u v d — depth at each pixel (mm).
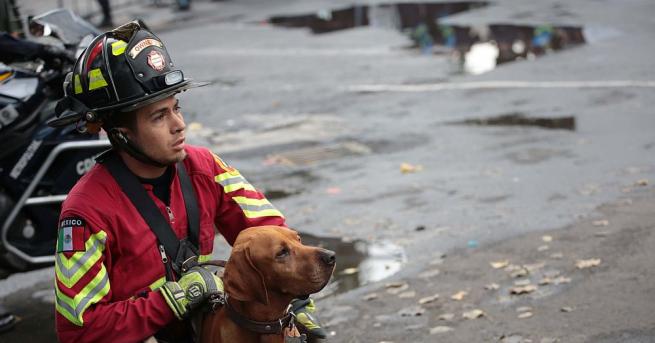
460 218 7406
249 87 14148
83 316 2703
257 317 2686
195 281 2775
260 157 10164
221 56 17094
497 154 9445
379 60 15703
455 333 5238
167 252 2867
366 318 5598
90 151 5785
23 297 6477
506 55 15398
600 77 12938
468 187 8305
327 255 2627
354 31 19094
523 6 20312
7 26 7336
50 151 5633
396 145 10242
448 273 6211
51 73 5762
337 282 6289
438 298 5789
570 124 10484
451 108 11867
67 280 2717
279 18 21719
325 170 9453
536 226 6965
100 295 2744
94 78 2758
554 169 8625
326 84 14016
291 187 8930
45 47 5652
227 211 3117
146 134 2781
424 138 10445
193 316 2826
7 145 5508
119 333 2707
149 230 2836
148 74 2756
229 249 7121
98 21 22859
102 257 2781
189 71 15789
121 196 2816
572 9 19406
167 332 2910
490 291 5812
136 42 2766
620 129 10031
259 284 2623
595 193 7656
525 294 5680
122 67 2738
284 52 17109
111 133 2824
